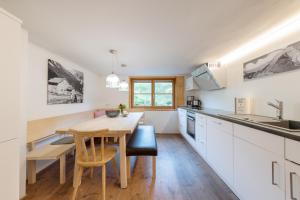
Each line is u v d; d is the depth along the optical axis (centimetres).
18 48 139
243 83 281
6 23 129
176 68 445
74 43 254
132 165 286
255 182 152
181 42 247
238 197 185
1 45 125
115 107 562
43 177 238
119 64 401
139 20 179
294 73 183
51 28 201
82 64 403
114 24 189
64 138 289
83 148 185
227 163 207
